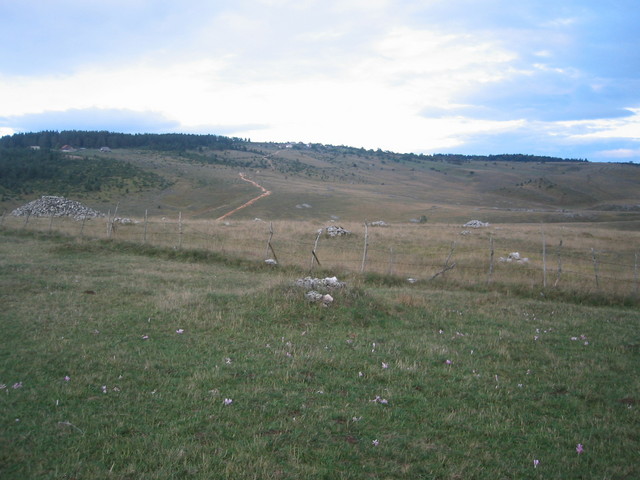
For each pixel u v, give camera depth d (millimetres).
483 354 9516
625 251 26797
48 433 5559
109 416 6086
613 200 143375
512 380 8164
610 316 13172
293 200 107312
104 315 10953
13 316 10453
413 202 120938
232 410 6383
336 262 20859
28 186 90562
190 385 7105
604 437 6219
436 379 7988
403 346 9820
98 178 103688
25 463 4953
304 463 5207
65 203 44906
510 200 152000
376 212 98625
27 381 7062
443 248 26406
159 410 6301
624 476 5301
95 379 7273
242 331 10195
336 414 6410
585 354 9672
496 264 21203
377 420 6340
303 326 10867
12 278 14492
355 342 9922
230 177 137125
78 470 4863
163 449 5312
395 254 24266
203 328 10266
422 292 15844
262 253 22031
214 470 4980
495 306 13992
